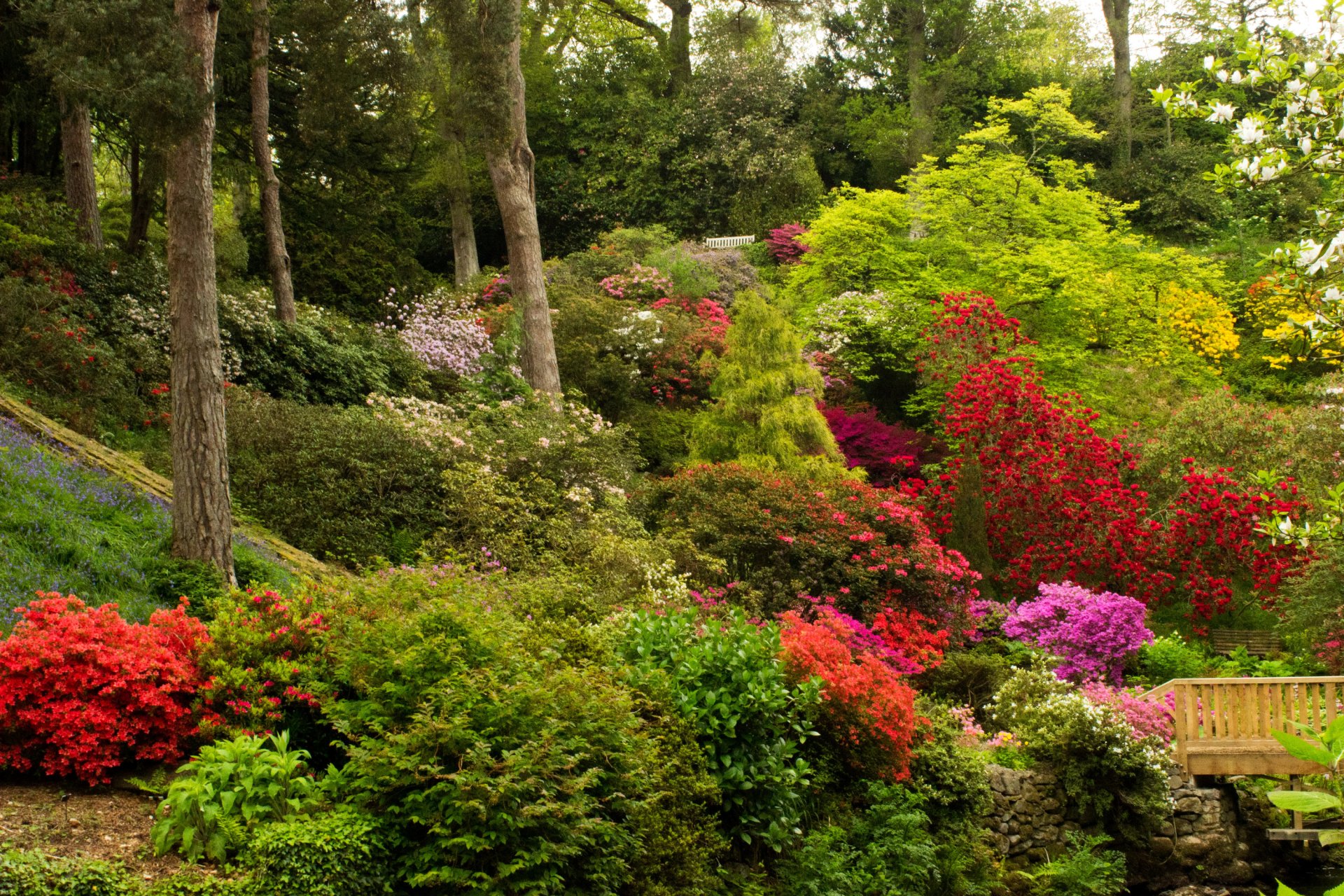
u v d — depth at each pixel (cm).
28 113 1555
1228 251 2823
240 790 502
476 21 1545
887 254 2108
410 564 1101
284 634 618
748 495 1312
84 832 486
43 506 858
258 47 1606
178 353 857
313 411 1280
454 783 505
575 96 3139
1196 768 947
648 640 759
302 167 1909
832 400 2014
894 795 777
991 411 1532
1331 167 516
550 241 3028
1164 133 3388
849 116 3228
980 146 2155
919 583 1252
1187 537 1451
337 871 471
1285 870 958
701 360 1764
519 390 1608
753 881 672
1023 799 900
